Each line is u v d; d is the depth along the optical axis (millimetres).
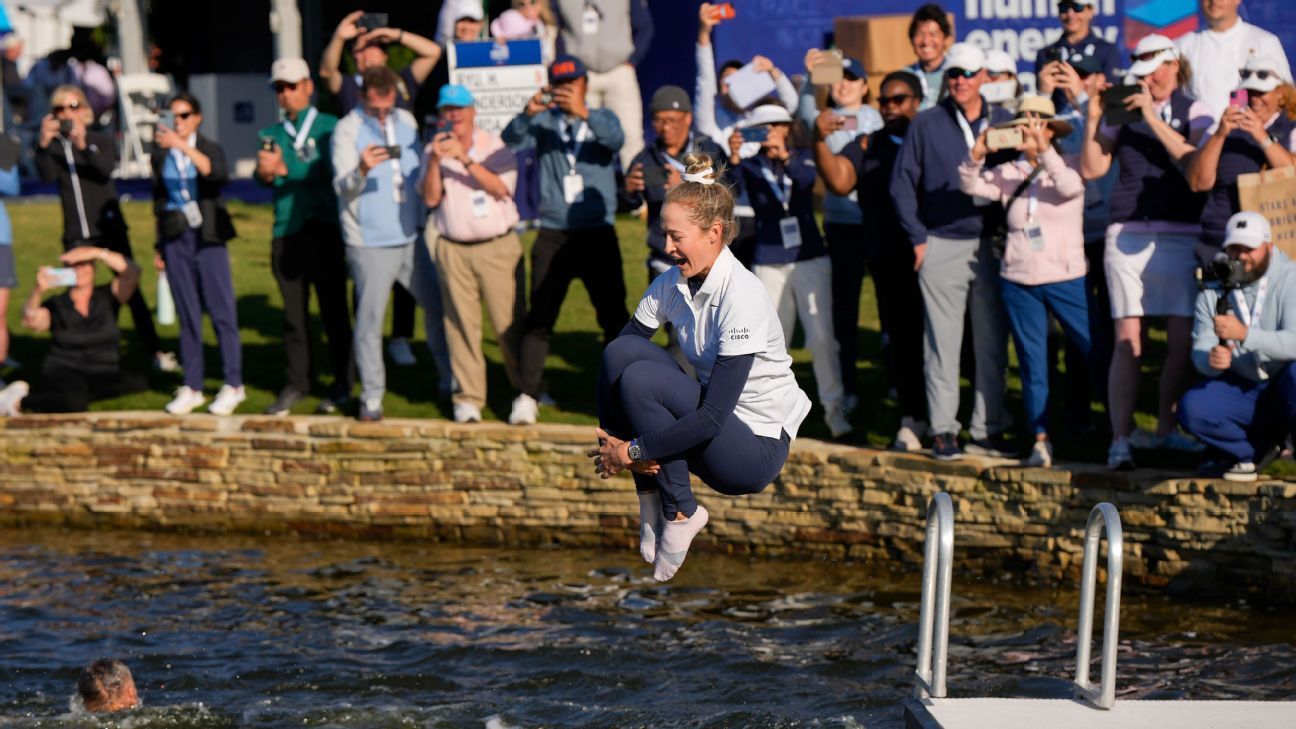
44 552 11891
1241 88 10445
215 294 12828
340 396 12922
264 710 8422
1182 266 10430
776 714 8266
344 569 11328
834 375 11602
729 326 5871
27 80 25734
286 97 12688
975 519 10820
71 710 8391
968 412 12023
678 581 10867
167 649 9438
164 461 12578
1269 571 9930
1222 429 9977
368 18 12680
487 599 10453
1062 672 8766
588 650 9328
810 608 10133
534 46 13438
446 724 8227
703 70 13383
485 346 14367
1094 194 11203
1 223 13711
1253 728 6176
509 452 11961
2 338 13758
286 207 12695
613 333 12383
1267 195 10031
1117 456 10516
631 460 5938
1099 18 16438
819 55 11688
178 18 27797
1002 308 10875
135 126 24281
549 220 12109
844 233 12141
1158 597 10250
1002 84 10602
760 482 6062
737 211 11516
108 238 13898
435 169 11914
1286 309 9711
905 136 10773
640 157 11602
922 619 6727
